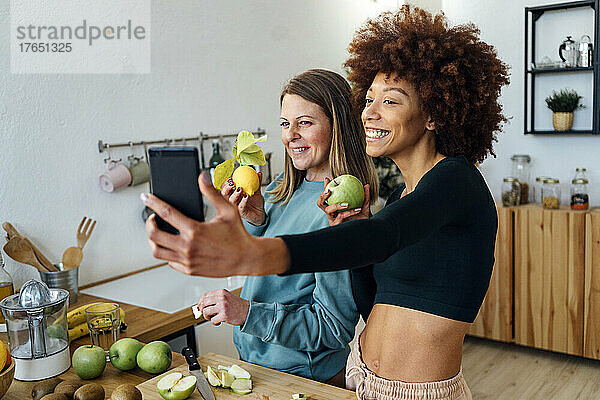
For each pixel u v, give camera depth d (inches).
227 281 93.0
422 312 42.1
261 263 24.7
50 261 86.7
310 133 51.7
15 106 81.7
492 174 151.5
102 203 94.0
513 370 127.2
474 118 41.6
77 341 67.4
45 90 85.0
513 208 134.1
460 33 41.4
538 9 135.1
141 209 101.1
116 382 55.7
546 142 143.1
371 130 42.4
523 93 144.7
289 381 51.2
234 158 54.3
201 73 108.0
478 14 148.5
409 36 40.4
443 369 42.6
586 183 128.0
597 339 125.7
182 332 76.4
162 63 100.9
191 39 105.8
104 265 95.0
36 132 84.4
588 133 131.0
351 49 45.9
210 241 23.4
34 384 55.4
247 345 56.6
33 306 55.8
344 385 56.6
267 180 118.9
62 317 58.4
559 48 134.4
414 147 43.0
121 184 94.3
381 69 41.7
